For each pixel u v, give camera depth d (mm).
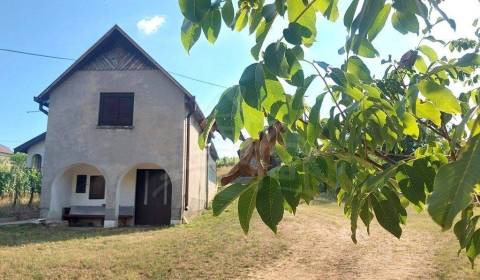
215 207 999
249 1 1180
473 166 635
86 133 15984
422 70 1880
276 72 964
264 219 981
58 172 15844
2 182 18766
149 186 16781
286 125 1143
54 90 16344
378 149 1544
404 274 8977
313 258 10359
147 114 15930
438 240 12578
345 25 879
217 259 9750
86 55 15992
